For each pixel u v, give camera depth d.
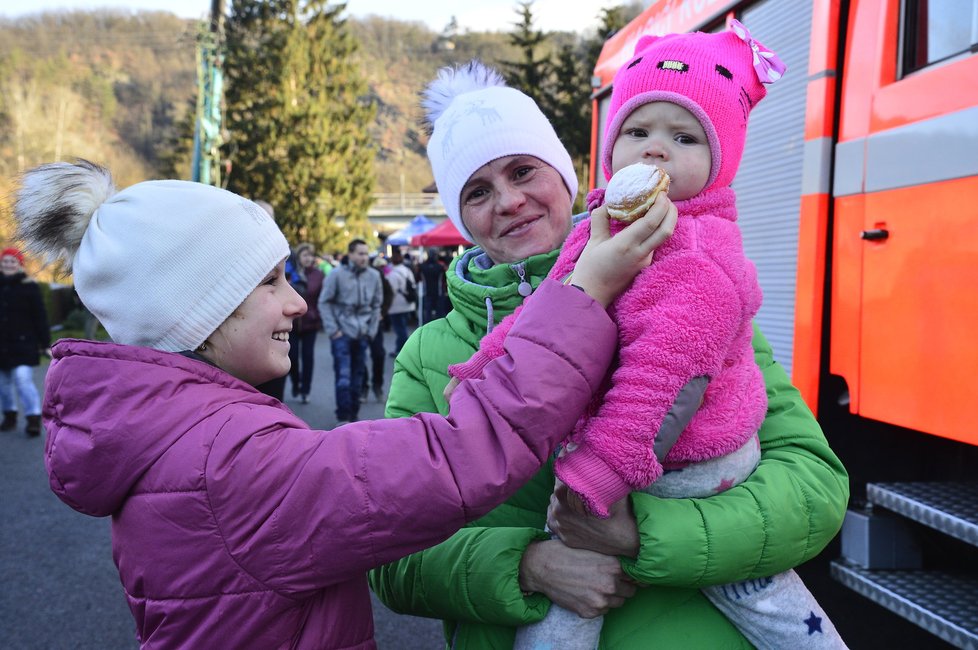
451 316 1.68
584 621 1.31
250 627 1.10
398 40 133.38
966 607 2.49
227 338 1.25
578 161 30.80
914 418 2.54
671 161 1.31
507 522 1.49
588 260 1.22
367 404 9.42
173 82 83.06
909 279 2.57
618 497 1.15
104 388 1.12
